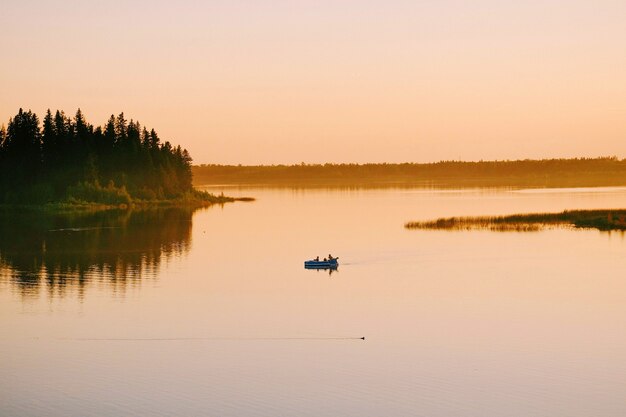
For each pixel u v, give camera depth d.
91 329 60.69
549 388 46.44
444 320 63.19
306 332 59.75
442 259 97.81
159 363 51.94
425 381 47.84
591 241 112.38
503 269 88.88
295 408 43.62
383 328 60.75
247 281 82.56
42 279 82.75
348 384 47.47
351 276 85.75
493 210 188.00
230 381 48.28
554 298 71.50
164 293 75.25
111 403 44.62
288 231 138.75
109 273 87.25
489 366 50.59
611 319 62.88
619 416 42.22
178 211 199.38
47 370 50.50
